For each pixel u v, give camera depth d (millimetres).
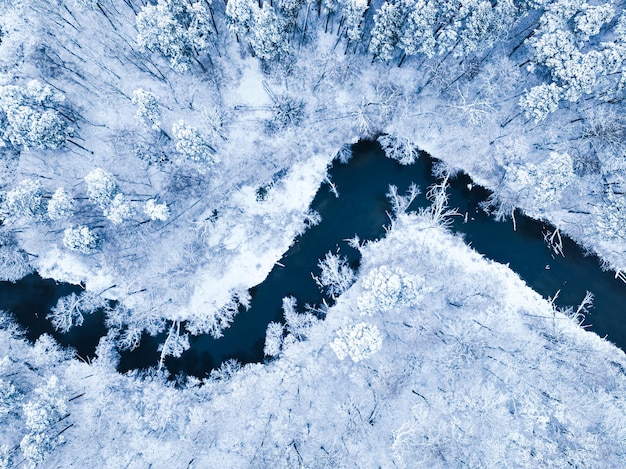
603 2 39531
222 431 38750
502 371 38906
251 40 35656
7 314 40000
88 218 40219
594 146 39969
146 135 40375
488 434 37781
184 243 40438
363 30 38844
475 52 39906
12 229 39719
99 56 40219
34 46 39719
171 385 39938
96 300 40188
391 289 32375
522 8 35844
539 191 36219
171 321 40500
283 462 37562
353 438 38094
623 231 35500
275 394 39250
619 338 40562
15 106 32969
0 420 37719
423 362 39281
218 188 40844
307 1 36531
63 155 39906
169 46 33875
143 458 38469
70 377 39500
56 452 37875
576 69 34250
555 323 40219
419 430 37625
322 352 39562
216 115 40281
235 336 40625
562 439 37812
